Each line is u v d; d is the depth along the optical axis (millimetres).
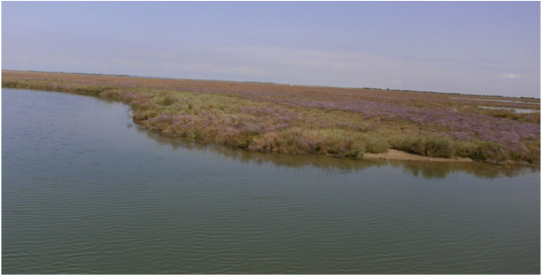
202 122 24281
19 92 50375
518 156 20938
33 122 24562
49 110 31797
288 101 50688
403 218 10758
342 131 23188
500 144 21328
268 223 9828
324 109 41875
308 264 7875
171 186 12461
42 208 9977
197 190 12188
